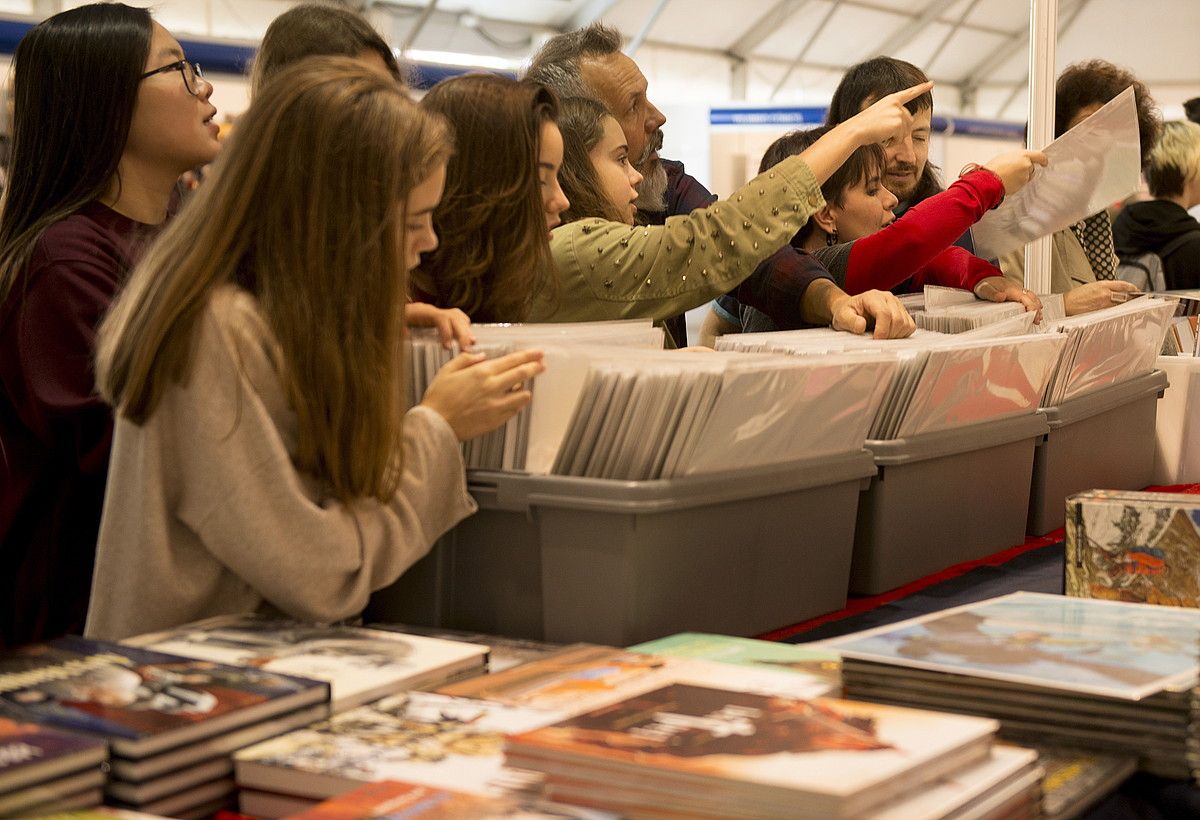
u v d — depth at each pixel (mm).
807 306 1970
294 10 1822
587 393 1158
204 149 1765
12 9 6785
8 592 1599
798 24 11789
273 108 1121
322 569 1097
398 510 1142
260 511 1084
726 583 1219
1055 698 870
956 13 12320
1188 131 3764
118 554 1126
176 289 1089
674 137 5977
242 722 797
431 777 736
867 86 2430
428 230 1202
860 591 1461
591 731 739
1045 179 2184
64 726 758
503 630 1218
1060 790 799
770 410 1212
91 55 1668
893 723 758
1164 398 2236
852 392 1325
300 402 1092
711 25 11438
